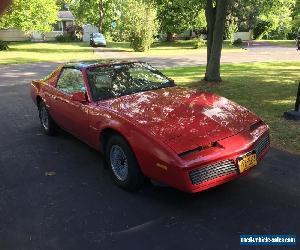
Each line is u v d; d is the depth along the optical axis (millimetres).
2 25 31781
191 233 3623
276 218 3820
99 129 4797
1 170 5398
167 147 3857
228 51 31875
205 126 4227
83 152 6016
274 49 33844
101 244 3521
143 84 5570
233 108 4855
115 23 55969
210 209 4039
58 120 6250
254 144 4195
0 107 9773
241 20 42469
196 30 52500
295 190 4387
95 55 29188
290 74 14641
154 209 4102
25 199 4480
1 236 3725
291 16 50750
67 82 5973
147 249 3412
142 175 4324
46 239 3646
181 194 4387
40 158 5816
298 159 5320
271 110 8180
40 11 33375
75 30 57188
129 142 4199
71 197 4484
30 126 7691
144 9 33125
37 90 6926
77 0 56312
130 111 4586
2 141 6742
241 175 4105
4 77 16578
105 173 5145
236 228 3674
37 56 28312
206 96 5234
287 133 6430
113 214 4043
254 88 11164
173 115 4445
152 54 30188
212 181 3871
